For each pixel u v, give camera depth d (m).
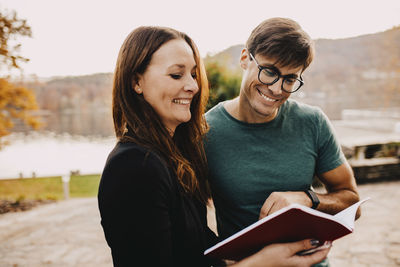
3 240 5.31
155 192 0.91
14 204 7.87
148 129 1.06
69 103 68.00
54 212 7.05
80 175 11.44
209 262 1.14
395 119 18.17
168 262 0.93
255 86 1.31
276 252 0.98
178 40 1.08
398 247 4.02
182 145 1.33
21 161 16.91
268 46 1.22
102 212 0.92
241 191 1.42
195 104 1.29
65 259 4.43
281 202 1.24
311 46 1.25
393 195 6.38
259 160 1.42
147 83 1.06
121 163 0.91
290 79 1.27
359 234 4.53
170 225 0.96
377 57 28.52
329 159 1.46
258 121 1.43
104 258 4.41
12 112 8.26
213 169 1.46
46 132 38.19
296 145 1.42
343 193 1.42
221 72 5.32
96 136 32.88
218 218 1.56
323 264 1.40
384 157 8.48
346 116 23.27
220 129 1.47
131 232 0.89
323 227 0.95
